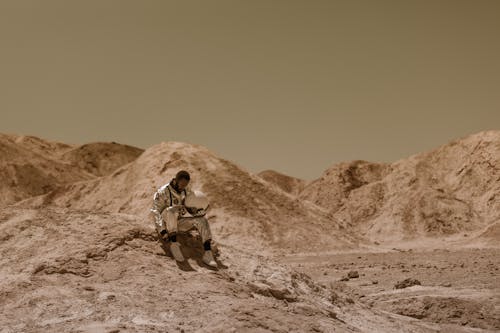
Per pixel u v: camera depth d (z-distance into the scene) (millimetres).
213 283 7445
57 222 8492
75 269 7328
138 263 7574
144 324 6109
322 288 9305
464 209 48188
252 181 36719
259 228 32438
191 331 6027
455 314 10320
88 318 6215
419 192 50469
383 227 48500
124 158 79562
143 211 35125
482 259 23578
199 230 8195
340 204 57219
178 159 38000
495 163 51219
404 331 8703
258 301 7332
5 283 7004
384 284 16250
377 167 61812
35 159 65500
